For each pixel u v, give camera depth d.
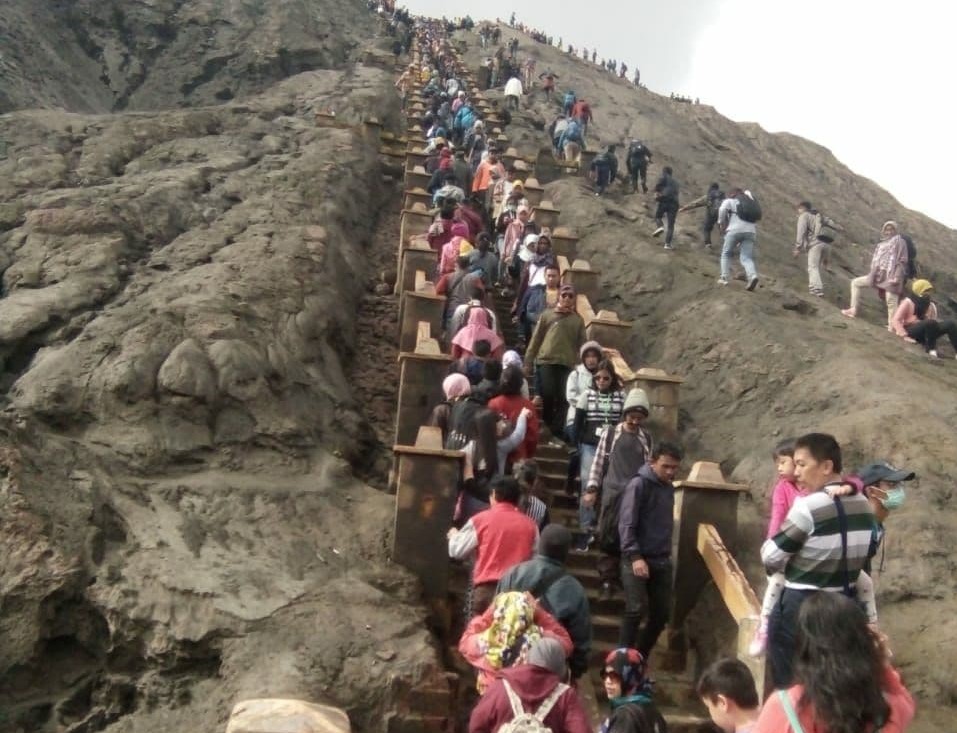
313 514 8.84
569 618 5.93
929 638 8.20
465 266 13.40
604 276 16.88
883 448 10.30
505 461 8.92
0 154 17.77
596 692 7.71
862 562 5.43
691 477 8.76
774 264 21.27
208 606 7.43
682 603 8.50
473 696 7.53
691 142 42.00
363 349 13.80
